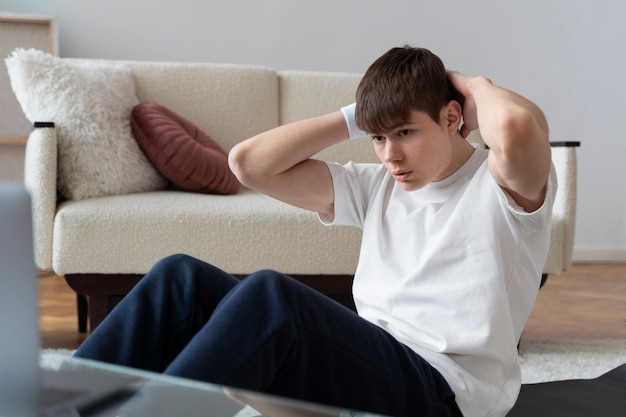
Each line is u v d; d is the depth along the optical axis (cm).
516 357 125
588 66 439
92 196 262
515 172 120
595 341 274
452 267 127
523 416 167
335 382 113
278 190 145
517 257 127
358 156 319
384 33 423
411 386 118
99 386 84
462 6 427
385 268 134
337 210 146
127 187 272
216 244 249
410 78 126
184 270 120
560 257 267
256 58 414
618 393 186
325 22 418
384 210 140
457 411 121
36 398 73
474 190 130
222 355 99
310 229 254
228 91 317
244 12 411
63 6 394
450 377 122
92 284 247
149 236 245
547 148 121
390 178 143
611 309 333
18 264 71
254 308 102
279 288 104
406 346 122
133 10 400
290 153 142
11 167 371
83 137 264
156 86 310
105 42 398
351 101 328
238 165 144
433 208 133
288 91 326
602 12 437
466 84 132
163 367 118
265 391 104
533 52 435
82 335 270
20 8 389
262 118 319
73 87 269
